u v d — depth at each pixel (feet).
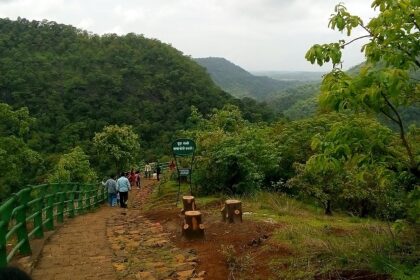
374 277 17.26
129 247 28.04
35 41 361.30
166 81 331.77
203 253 24.61
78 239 31.68
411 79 16.12
